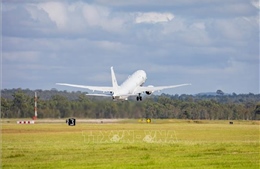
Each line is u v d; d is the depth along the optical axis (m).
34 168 100.12
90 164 103.31
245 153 120.06
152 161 106.75
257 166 101.44
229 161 107.00
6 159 111.06
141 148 129.38
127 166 100.88
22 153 119.94
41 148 130.12
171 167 100.06
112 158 111.69
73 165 102.56
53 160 109.06
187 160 108.50
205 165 102.38
